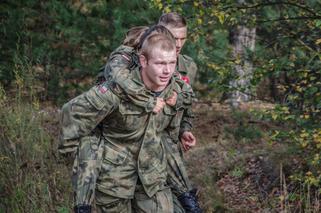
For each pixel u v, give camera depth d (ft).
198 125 34.04
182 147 17.62
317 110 22.04
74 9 40.16
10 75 36.58
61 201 22.45
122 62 15.43
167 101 15.60
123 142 15.57
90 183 15.14
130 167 15.58
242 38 37.55
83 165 15.19
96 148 15.39
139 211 15.98
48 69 38.81
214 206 25.20
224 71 24.07
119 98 14.99
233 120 33.42
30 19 40.52
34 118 23.65
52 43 39.63
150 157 15.62
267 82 27.32
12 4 40.22
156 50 14.78
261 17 25.85
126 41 16.47
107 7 39.70
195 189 16.60
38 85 38.40
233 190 26.68
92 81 39.86
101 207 15.85
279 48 25.82
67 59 39.73
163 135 16.37
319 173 22.72
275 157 26.89
